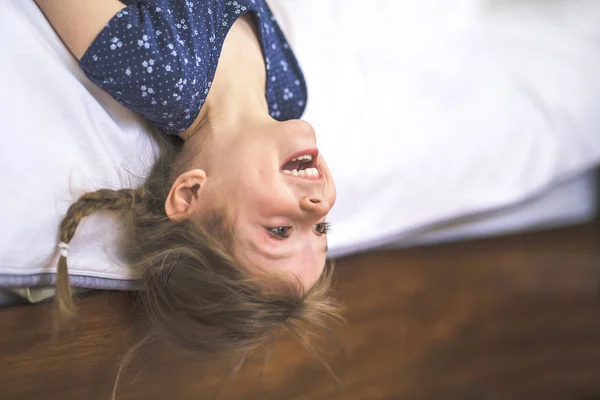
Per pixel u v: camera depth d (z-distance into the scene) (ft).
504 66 4.33
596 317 5.05
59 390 2.80
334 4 4.32
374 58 4.13
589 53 4.53
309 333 3.46
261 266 2.74
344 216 3.66
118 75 2.79
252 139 2.82
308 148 2.75
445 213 3.97
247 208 2.73
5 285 2.56
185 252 2.78
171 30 2.81
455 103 4.07
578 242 4.95
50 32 2.85
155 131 3.09
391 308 4.07
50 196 2.64
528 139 4.18
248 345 2.89
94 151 2.82
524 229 4.60
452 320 4.39
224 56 3.14
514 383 4.76
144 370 3.03
